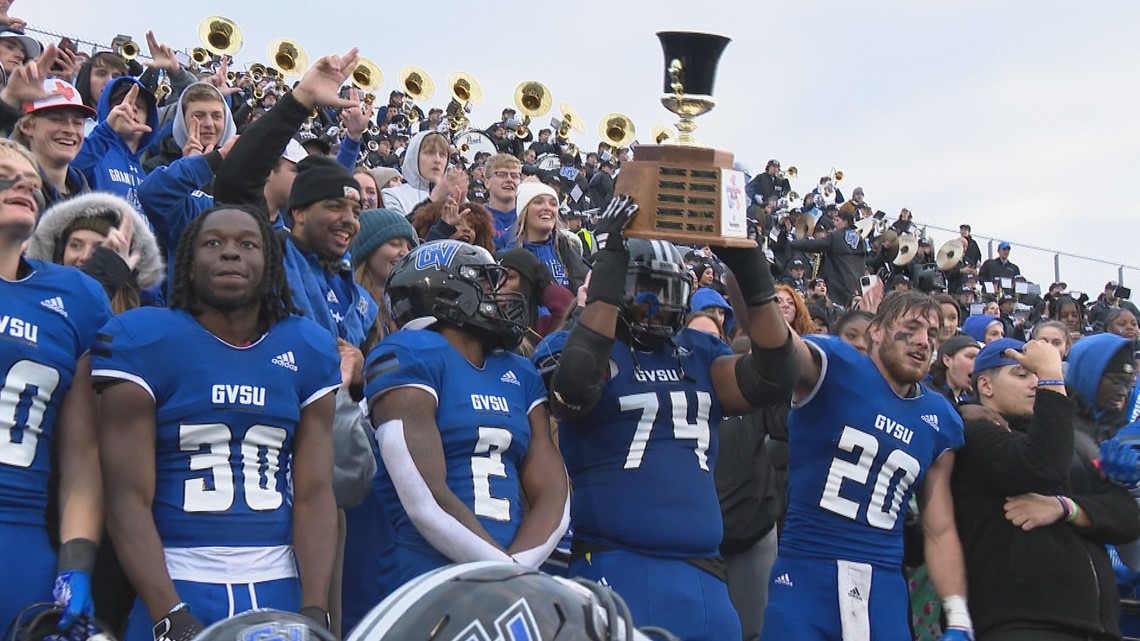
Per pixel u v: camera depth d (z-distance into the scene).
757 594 5.37
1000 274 21.25
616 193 3.87
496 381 3.83
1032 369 4.76
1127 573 5.46
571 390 3.75
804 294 12.89
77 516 3.19
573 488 4.07
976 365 5.27
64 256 4.07
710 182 3.81
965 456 4.79
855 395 4.53
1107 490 5.01
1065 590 4.68
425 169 8.27
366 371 3.72
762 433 5.48
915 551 5.00
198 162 4.93
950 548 4.69
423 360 3.68
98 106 6.22
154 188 4.83
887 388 4.61
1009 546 4.71
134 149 5.84
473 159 18.62
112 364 3.21
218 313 3.38
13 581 3.08
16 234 3.31
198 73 16.28
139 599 3.28
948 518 4.71
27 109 4.94
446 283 3.82
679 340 4.22
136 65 11.53
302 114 4.46
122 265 4.07
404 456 3.54
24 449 3.20
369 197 6.64
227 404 3.28
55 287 3.37
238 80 17.27
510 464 3.76
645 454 3.98
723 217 3.81
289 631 1.58
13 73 4.92
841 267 16.78
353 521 4.26
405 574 3.59
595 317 3.78
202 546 3.20
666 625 3.82
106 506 3.19
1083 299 21.92
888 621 4.45
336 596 4.07
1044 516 4.70
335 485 3.86
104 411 3.21
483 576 1.43
